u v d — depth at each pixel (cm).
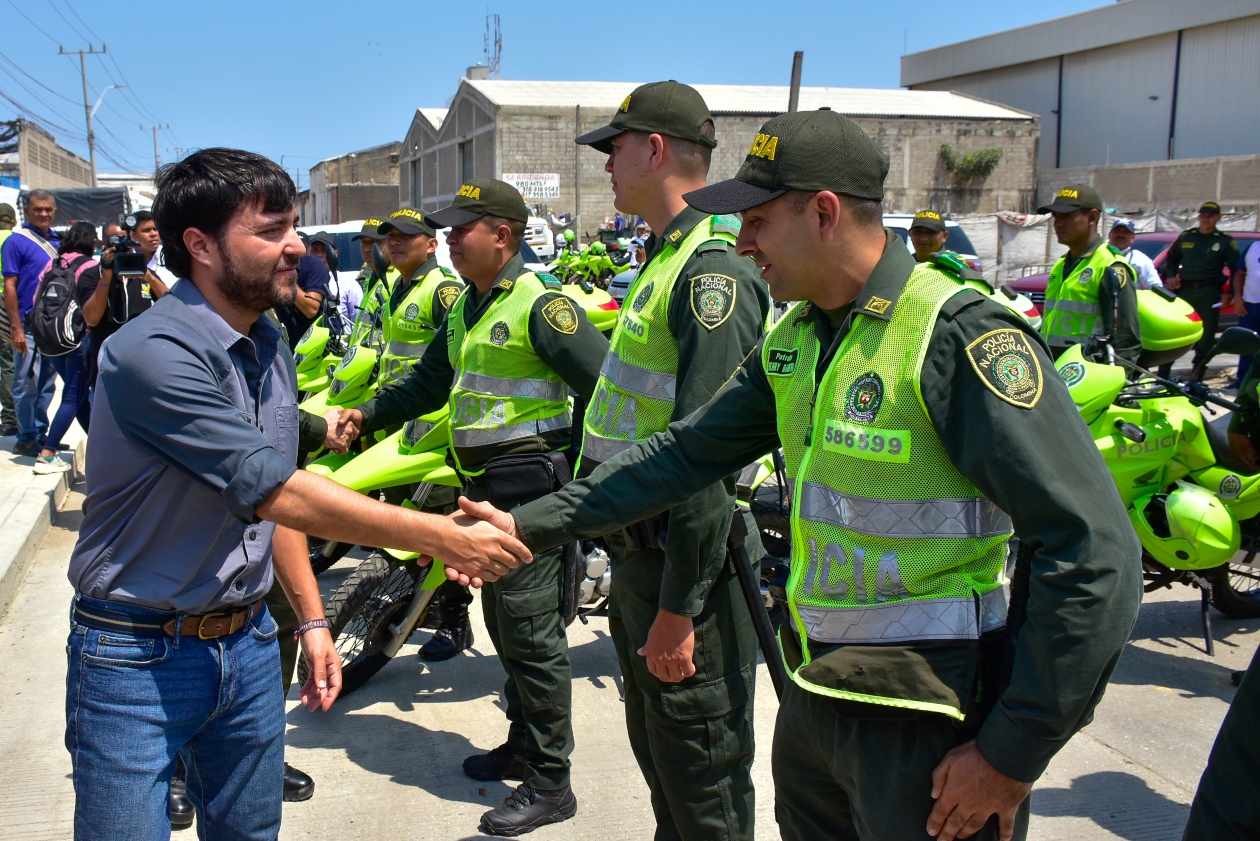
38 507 581
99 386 188
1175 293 1063
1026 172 3831
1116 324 541
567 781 317
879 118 3684
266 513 186
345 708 395
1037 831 309
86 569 192
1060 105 4619
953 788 157
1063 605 144
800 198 169
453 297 454
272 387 208
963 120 3753
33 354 696
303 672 361
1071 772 344
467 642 448
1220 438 439
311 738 370
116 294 551
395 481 385
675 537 223
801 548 180
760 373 195
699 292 228
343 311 991
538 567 306
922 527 164
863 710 165
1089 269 567
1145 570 443
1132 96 4275
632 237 1659
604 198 3422
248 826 212
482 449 320
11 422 773
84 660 190
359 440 474
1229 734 195
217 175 185
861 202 169
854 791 172
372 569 388
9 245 688
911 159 3747
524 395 318
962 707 160
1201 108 3988
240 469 181
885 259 169
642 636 249
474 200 313
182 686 193
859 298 168
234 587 197
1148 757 354
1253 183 2977
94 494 191
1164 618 487
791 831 200
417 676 426
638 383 248
